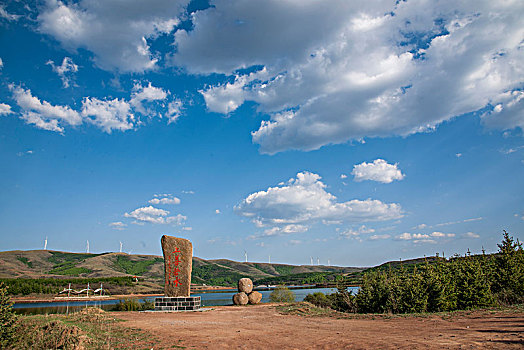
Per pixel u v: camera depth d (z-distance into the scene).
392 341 10.95
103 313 19.94
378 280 24.33
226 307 28.67
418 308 20.59
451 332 11.98
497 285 25.83
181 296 25.89
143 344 11.65
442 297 20.69
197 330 14.84
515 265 25.89
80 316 17.55
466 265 23.84
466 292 21.75
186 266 26.62
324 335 13.16
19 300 52.72
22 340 11.43
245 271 177.62
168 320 18.48
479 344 9.46
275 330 14.87
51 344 10.88
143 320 18.20
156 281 116.62
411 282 22.00
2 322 11.03
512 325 12.48
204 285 131.38
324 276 136.62
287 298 37.59
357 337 12.29
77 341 10.97
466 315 16.62
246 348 11.11
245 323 17.48
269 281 140.12
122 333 13.52
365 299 24.12
